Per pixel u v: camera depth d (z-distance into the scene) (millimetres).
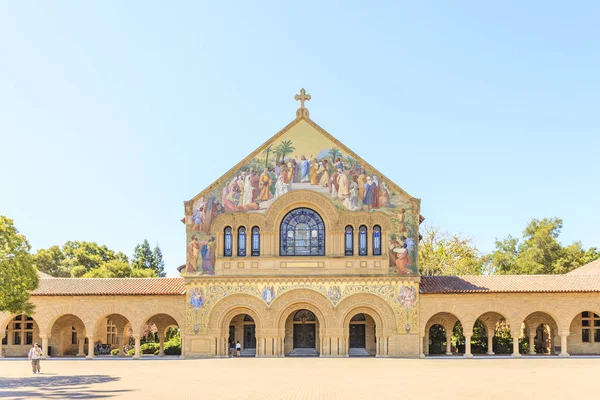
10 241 53875
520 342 74250
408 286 64500
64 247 136375
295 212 67000
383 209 65812
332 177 66562
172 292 66188
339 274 65000
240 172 67375
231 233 66562
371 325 67688
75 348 75375
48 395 34375
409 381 40344
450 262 96500
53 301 66938
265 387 37438
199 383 40125
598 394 33281
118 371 50594
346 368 51062
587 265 85000
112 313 66562
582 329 69625
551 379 41344
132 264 151375
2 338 68188
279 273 65562
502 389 35688
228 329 65500
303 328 67875
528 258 112000
